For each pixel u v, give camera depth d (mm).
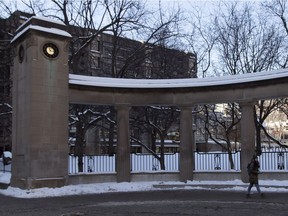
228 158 24797
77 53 28641
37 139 18328
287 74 19234
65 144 19234
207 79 21750
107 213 12273
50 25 19375
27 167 18141
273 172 20172
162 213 12188
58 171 18844
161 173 22016
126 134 21719
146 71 32688
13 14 29281
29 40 18828
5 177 21359
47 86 18906
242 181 20422
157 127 30609
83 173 20578
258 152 19641
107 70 32688
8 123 31172
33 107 18359
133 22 30219
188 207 13562
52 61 19219
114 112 29469
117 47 34031
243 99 20703
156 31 30500
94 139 44844
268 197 16156
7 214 12219
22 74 19312
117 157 21578
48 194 17422
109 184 20562
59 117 19141
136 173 21828
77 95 20766
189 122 21938
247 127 20562
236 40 31516
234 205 13961
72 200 15750
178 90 22000
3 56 29578
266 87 20062
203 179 21609
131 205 14219
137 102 22000
